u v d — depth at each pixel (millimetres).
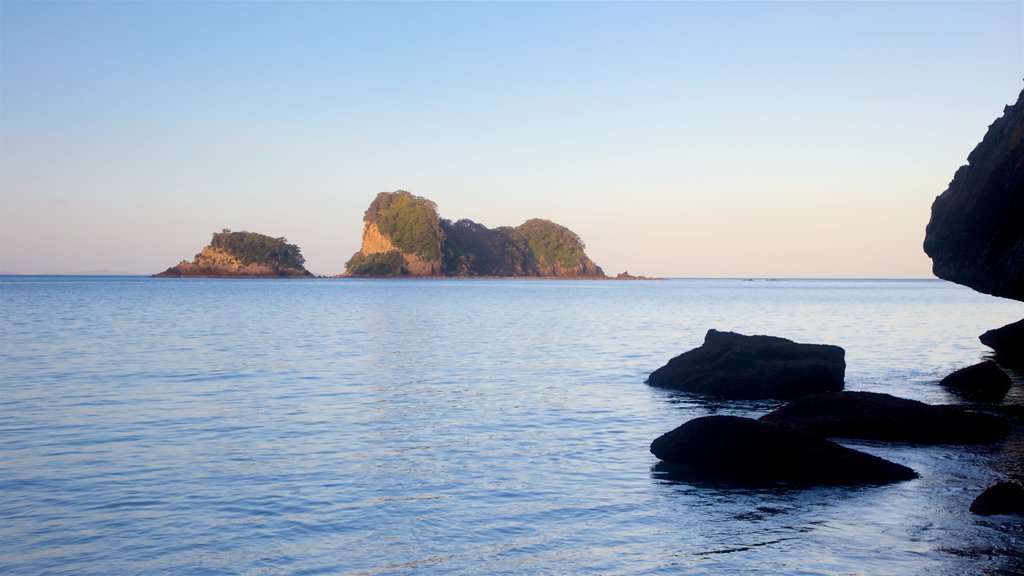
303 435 16562
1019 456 14312
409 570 9086
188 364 29203
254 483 12727
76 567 9219
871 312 73750
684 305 90375
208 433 16703
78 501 11719
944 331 48156
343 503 11656
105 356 31688
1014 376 26531
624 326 53531
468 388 23703
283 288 161500
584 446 15602
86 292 120812
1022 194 19953
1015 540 9852
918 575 8703
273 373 26844
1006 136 21328
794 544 9789
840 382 22922
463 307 82625
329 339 41438
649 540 10016
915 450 14797
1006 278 21359
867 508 11266
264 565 9281
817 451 13102
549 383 24953
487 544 9930
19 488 12375
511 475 13258
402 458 14492
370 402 20938
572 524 10680
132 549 9781
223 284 197875
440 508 11414
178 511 11266
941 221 24297
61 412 19062
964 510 11117
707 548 9688
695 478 13039
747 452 13312
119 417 18469
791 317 64875
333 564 9289
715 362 23906
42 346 35562
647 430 17312
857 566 9008
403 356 33000
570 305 89438
